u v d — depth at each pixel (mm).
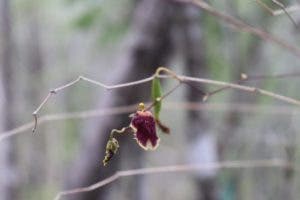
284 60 10062
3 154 11094
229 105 6926
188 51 8312
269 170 8977
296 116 8789
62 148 16688
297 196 8719
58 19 17656
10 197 11086
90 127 8273
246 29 5516
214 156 8602
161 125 4203
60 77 19922
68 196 8391
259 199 9094
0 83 11734
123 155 9281
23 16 19219
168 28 8016
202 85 8453
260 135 9109
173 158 13336
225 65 9766
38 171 19312
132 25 8648
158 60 8055
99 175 8250
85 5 9305
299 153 8320
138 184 11039
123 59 8055
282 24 9383
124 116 8016
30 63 19953
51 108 19156
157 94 4258
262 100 9711
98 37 9750
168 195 16547
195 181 8578
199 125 8539
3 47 12047
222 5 8102
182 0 5754
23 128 5656
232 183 9266
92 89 17859
